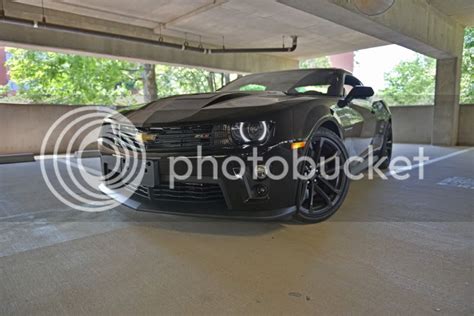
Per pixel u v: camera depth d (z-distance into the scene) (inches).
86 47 288.2
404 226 83.4
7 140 262.8
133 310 49.1
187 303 50.7
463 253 67.3
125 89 609.6
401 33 228.1
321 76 117.6
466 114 317.1
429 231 79.8
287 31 310.2
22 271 61.7
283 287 54.9
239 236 77.5
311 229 81.5
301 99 86.2
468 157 220.2
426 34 253.6
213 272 60.4
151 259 66.1
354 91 104.4
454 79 307.1
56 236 79.2
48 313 48.6
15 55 510.3
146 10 253.4
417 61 738.8
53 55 503.8
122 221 89.5
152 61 334.0
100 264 64.2
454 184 133.8
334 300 50.9
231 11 254.8
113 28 287.4
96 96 540.7
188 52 351.6
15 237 78.8
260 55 411.8
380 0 142.0
